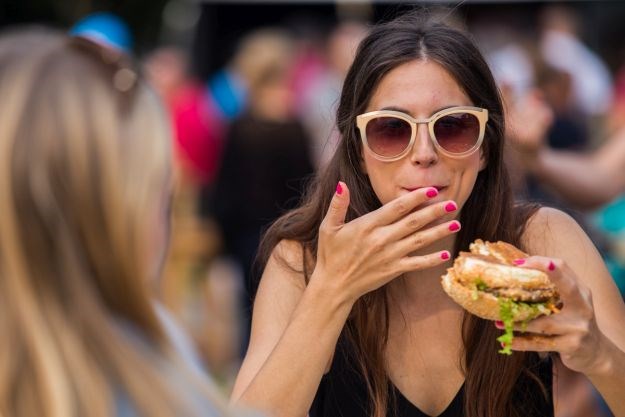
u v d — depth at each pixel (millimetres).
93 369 1571
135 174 1622
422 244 2533
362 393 2861
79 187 1577
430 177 2668
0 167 1547
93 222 1590
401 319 2883
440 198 2693
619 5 9281
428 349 2875
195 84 10398
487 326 2801
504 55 8000
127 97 1645
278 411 2557
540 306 2416
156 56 9750
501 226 2918
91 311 1584
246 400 2555
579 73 8094
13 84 1588
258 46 7664
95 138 1591
